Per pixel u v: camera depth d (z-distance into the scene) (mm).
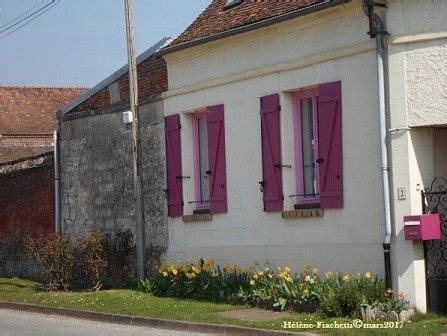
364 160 15352
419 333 12656
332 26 15969
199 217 19250
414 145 14547
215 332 14469
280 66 17047
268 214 17484
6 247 26547
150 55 20953
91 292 20609
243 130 18094
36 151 40750
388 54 14695
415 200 14469
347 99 15672
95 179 22750
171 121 20094
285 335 13281
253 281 16359
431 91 14273
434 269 14602
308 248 16547
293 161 17125
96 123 22703
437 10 14188
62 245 21844
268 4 18047
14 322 17453
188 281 18375
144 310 16750
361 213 15430
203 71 19156
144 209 21125
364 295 14305
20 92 42969
